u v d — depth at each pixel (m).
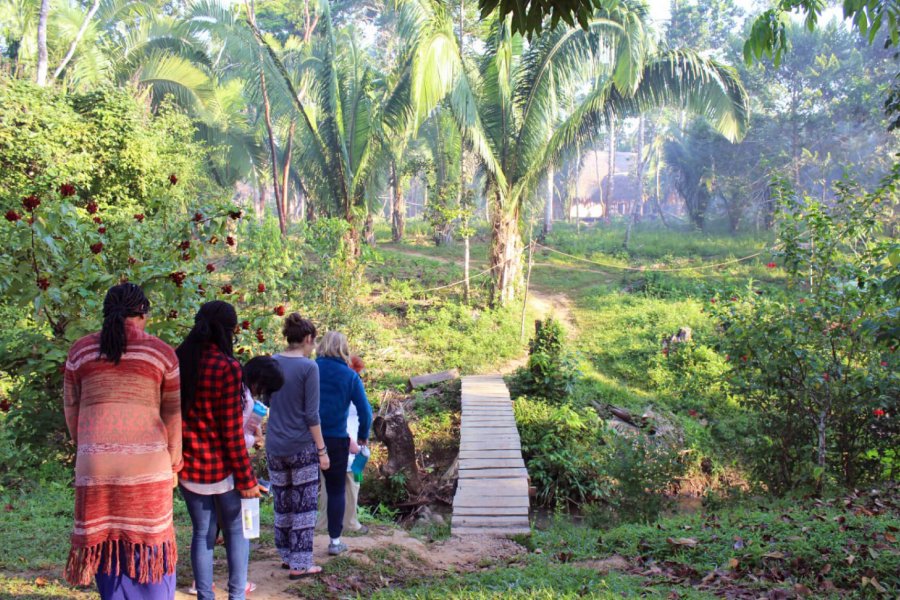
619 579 5.79
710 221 45.81
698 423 16.05
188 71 22.80
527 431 14.30
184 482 4.11
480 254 34.78
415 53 18.39
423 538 8.04
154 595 3.46
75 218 6.58
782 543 6.11
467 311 22.45
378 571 5.89
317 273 16.91
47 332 7.31
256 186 38.41
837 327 9.41
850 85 33.69
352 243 20.56
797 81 35.31
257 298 9.67
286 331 5.39
